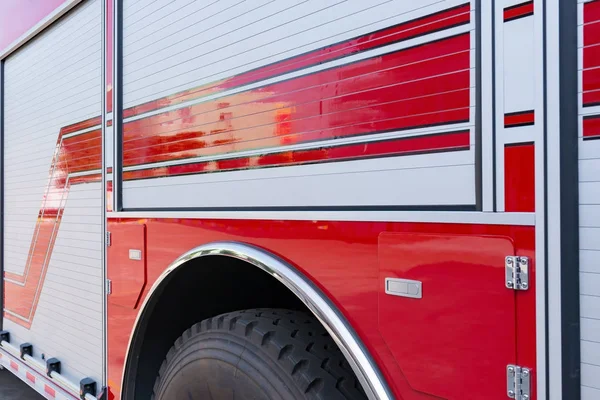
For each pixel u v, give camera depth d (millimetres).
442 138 1181
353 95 1365
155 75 2080
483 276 1101
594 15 978
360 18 1355
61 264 2824
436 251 1179
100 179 2426
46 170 3051
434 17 1202
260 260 1557
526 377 1036
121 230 2236
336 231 1388
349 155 1371
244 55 1688
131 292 2154
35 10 3107
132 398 2109
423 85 1219
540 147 1028
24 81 3375
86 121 2576
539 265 1023
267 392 1573
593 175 973
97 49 2490
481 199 1110
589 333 969
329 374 1539
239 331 1699
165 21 2041
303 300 1432
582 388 975
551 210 1011
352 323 1348
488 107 1103
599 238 962
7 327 3629
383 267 1279
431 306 1186
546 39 1024
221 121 1765
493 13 1100
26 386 4301
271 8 1605
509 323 1062
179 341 1945
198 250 1780
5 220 3693
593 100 975
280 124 1560
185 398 1869
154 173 2070
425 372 1197
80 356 2607
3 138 3738
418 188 1223
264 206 1602
